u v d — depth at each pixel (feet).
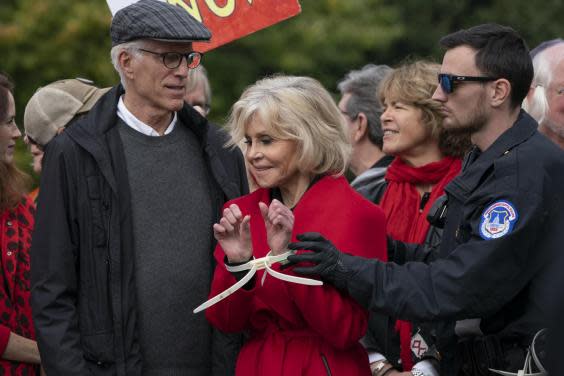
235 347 29.86
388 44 104.83
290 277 25.36
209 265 30.09
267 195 28.12
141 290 29.25
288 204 27.78
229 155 30.63
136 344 28.89
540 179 25.22
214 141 30.53
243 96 27.25
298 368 26.68
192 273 29.73
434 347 29.17
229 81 99.30
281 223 25.53
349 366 27.02
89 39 91.20
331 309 25.89
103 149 28.99
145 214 29.48
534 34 124.98
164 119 30.17
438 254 26.84
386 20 104.17
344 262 25.40
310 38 99.35
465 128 26.78
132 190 29.45
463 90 26.58
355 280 25.38
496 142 26.22
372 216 26.96
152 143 29.91
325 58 100.53
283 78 27.48
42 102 35.76
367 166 38.50
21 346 31.78
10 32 90.02
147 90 29.32
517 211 24.94
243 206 28.22
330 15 102.17
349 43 101.40
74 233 28.78
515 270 24.99
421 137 33.32
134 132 29.84
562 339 17.25
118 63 29.58
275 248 25.80
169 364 29.53
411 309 25.29
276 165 26.96
